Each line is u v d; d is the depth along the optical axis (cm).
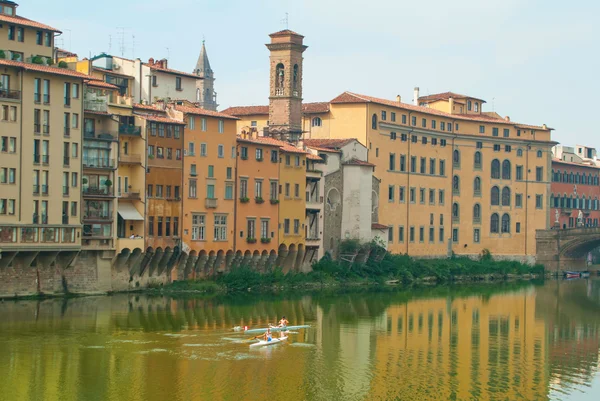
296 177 15112
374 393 8406
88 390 8150
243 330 10619
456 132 19250
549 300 14675
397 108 17775
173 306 11962
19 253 11544
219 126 13762
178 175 13162
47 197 11656
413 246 18188
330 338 10531
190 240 13388
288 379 8700
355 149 16488
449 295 14988
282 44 16262
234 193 14000
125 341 9794
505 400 8325
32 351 9256
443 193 18938
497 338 10981
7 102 11288
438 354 9950
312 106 17762
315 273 15300
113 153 12344
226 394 8194
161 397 8038
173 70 16500
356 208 16212
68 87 11875
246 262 14350
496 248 19800
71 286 12181
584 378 9088
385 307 13075
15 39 12225
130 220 12662
